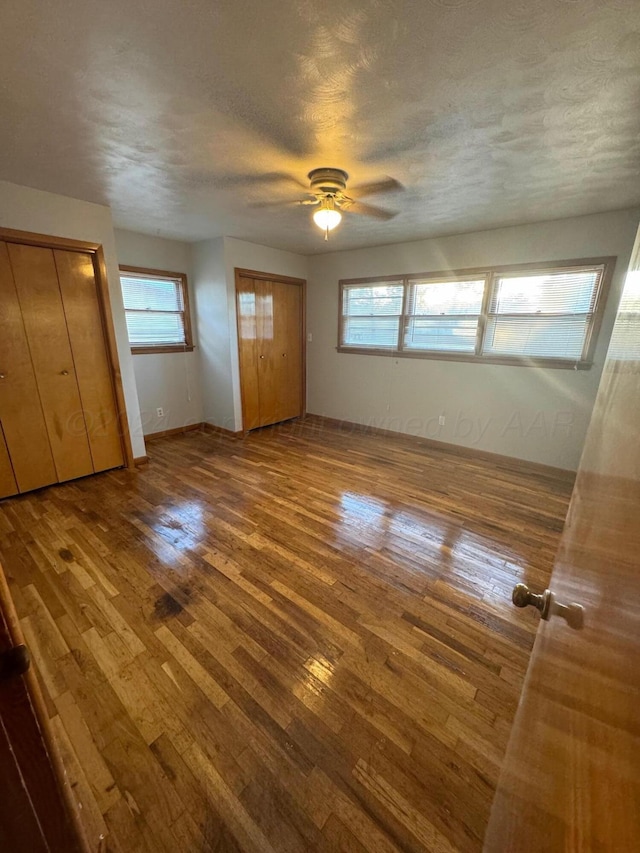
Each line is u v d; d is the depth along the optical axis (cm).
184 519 264
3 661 37
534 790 59
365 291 461
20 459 292
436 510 281
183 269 439
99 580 200
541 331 349
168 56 129
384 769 117
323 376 527
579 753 44
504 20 111
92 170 229
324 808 108
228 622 173
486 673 150
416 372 435
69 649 158
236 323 434
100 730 128
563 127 171
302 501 294
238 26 115
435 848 100
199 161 214
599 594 49
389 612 181
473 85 142
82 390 317
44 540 237
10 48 124
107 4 108
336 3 107
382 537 244
